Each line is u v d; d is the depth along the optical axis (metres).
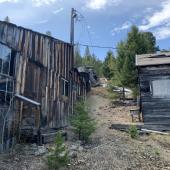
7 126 13.94
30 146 14.25
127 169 12.20
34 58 17.00
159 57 21.81
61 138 11.90
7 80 14.23
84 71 38.75
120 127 19.80
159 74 20.00
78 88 27.23
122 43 34.00
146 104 19.86
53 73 19.58
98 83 46.81
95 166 12.16
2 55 13.99
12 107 14.49
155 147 15.96
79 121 15.98
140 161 13.25
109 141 16.16
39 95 17.31
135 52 32.50
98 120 22.88
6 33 14.41
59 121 20.09
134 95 31.89
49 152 12.34
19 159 12.23
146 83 20.12
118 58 33.84
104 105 32.00
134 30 33.75
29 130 15.05
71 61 23.73
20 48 15.56
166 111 19.48
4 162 11.71
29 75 16.36
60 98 20.64
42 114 17.48
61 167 11.55
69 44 22.89
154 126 19.44
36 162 11.97
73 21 26.09
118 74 33.09
